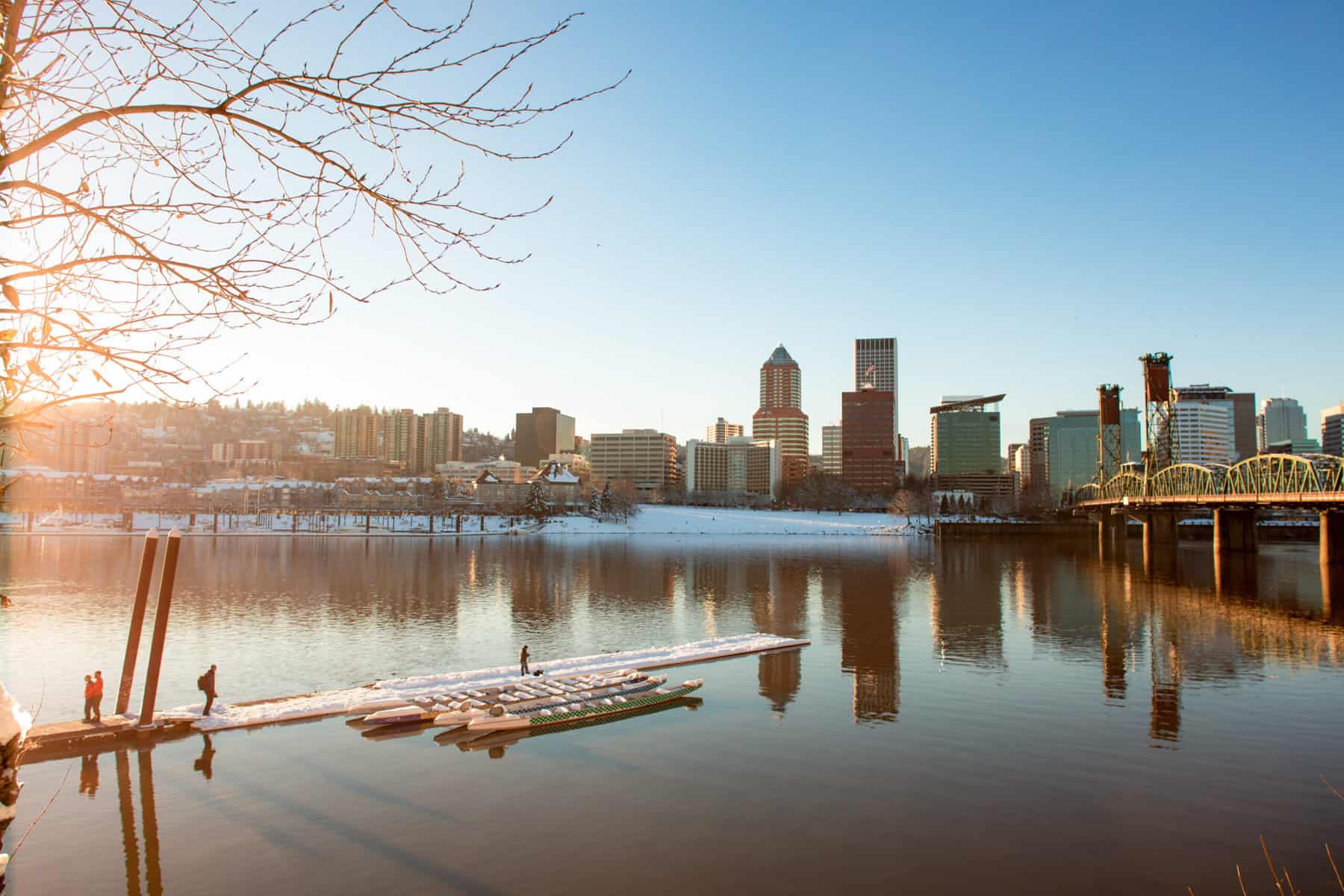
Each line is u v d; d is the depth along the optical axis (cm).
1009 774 3253
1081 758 3447
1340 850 2598
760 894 2319
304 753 3453
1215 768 3341
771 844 2628
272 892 2317
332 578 10994
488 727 3722
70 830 2702
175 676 5028
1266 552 16512
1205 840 2667
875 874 2430
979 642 6275
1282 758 3459
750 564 14412
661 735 3756
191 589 9562
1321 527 10912
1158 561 14800
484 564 13650
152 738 3625
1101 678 4981
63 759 3372
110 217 630
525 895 2305
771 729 3853
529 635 6731
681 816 2838
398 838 2658
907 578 11950
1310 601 8856
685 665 5300
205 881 2377
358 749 3512
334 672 5188
